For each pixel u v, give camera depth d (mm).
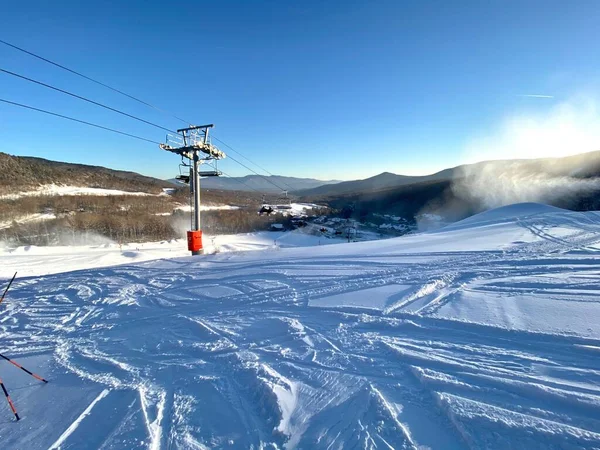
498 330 3781
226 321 5203
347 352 3713
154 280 8578
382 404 2721
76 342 4984
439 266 7250
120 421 2953
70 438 2818
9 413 3281
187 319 5492
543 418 2350
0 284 9336
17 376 4031
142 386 3510
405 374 3145
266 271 8375
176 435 2682
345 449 2311
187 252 34312
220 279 8062
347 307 5188
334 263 8680
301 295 6117
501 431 2277
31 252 32781
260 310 5555
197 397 3195
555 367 2947
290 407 2852
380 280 6543
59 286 8617
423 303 4996
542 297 4676
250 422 2762
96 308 6641
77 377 3881
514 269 6387
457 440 2273
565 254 7371
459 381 2879
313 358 3666
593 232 10500
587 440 2113
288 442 2467
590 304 4246
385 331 4176
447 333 3910
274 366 3592
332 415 2691
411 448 2244
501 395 2645
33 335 5402
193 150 14742
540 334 3561
